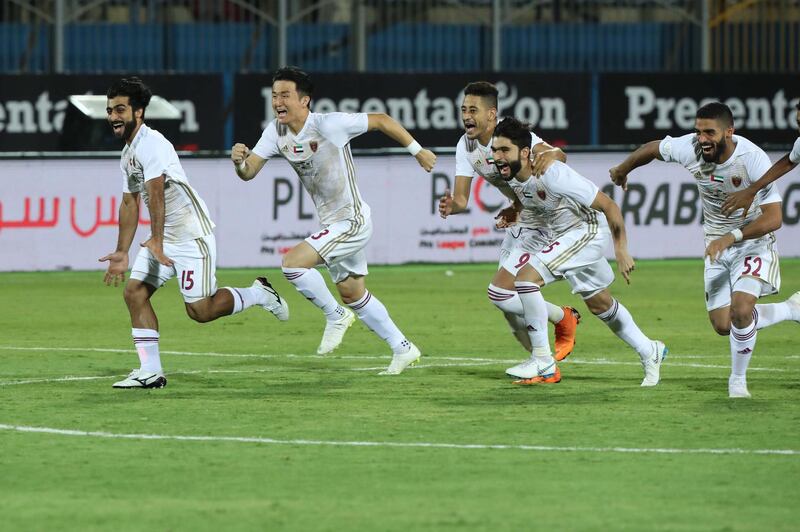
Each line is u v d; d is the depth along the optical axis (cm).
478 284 4741
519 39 6738
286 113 2620
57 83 6119
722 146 2395
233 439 2041
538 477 1783
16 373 2772
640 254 5422
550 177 2444
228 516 1581
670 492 1698
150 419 2214
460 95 6438
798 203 5506
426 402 2397
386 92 6369
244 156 2634
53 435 2072
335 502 1648
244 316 3891
